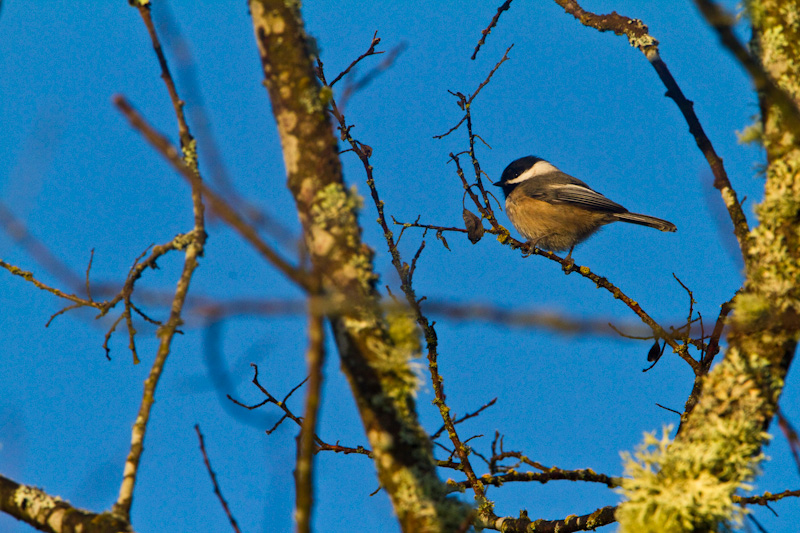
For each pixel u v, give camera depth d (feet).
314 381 12.24
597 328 11.48
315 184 17.89
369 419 16.96
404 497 16.42
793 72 17.43
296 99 18.31
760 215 17.67
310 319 12.28
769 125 17.79
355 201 17.98
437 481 16.87
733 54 12.29
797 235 17.01
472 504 17.67
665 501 16.22
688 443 17.08
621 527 17.08
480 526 18.13
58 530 17.06
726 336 17.66
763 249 17.34
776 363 16.93
